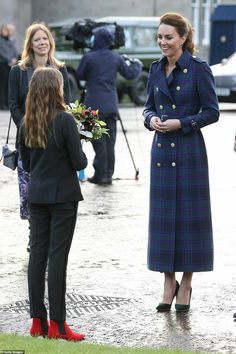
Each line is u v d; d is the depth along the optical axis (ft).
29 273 63.57
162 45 69.15
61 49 250.16
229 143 170.50
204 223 70.49
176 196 70.23
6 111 241.35
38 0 357.00
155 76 70.64
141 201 115.14
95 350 56.65
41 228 63.72
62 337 62.75
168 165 70.23
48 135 62.44
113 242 92.53
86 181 130.82
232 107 245.24
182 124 69.21
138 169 133.90
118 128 197.26
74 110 69.67
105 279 79.25
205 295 74.64
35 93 62.44
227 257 86.38
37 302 63.36
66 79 85.40
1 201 114.32
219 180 130.21
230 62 241.14
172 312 70.44
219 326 66.95
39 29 84.58
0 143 164.25
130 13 358.02
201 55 392.88
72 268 82.64
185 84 69.56
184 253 70.13
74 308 71.20
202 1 392.27
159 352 57.11
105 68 127.75
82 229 98.22
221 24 328.90
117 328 66.44
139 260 85.71
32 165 63.67
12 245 91.56
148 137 181.27
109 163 128.47
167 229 70.23
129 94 258.98
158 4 363.56
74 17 354.95
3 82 245.65
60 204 62.90
